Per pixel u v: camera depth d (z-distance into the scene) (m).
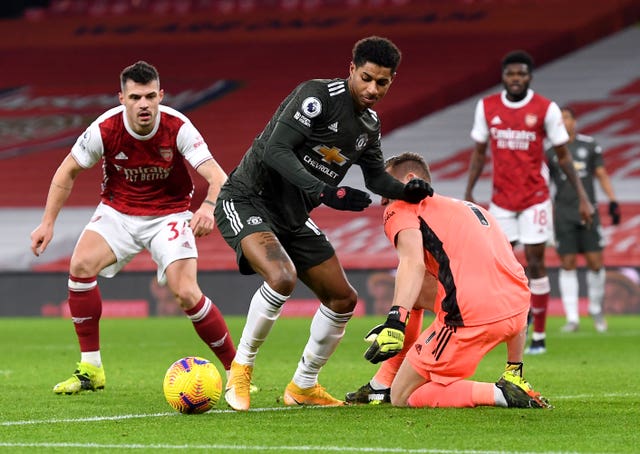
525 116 38.38
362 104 21.64
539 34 97.19
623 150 83.81
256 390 26.67
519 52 38.47
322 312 23.31
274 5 111.62
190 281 26.22
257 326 22.34
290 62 102.00
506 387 21.95
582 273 65.19
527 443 17.98
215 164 25.80
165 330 55.72
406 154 23.58
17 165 90.88
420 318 23.75
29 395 26.20
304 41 105.19
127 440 18.58
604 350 40.78
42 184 87.69
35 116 100.00
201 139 26.05
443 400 22.36
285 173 21.28
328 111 21.66
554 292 66.50
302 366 23.62
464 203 22.70
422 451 17.20
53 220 26.33
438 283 22.23
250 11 111.81
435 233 21.92
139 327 58.38
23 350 42.91
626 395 25.64
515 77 38.28
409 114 91.94
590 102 90.81
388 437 18.61
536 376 30.81
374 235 76.38
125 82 25.16
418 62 97.00
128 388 27.88
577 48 98.12
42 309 71.06
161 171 26.42
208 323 26.20
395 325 20.23
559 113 38.31
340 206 20.55
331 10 108.75
